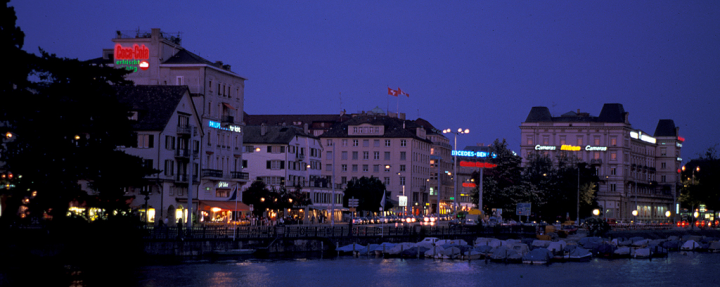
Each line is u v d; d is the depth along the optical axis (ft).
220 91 436.35
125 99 369.30
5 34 194.39
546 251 301.22
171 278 231.30
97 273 230.89
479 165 453.17
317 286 232.32
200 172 399.85
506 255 300.40
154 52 421.18
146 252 257.55
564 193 531.50
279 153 547.90
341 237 321.73
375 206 602.03
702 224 564.30
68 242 222.89
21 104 205.16
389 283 241.14
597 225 419.54
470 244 362.33
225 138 436.76
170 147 366.02
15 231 217.77
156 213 356.79
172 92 376.07
